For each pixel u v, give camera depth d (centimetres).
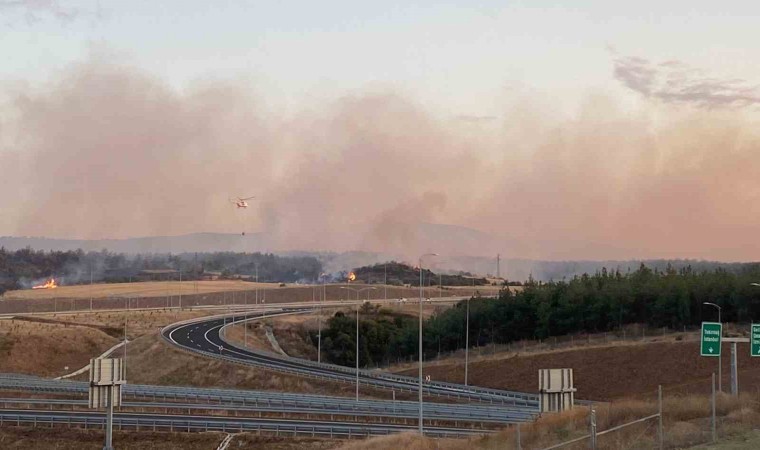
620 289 15088
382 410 8450
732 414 3988
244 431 7406
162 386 11638
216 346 15225
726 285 14025
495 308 16462
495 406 8825
